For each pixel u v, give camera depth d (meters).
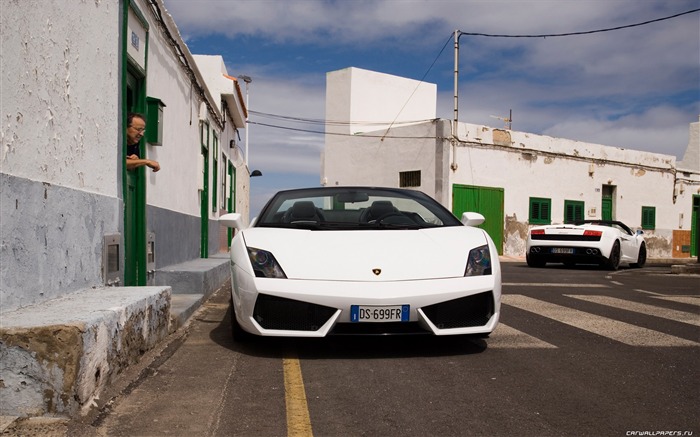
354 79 27.98
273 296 3.98
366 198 5.40
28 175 3.36
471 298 4.09
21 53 3.25
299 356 4.18
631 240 14.56
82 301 3.64
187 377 3.63
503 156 23.53
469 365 3.95
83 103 4.22
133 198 6.00
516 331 5.13
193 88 9.37
